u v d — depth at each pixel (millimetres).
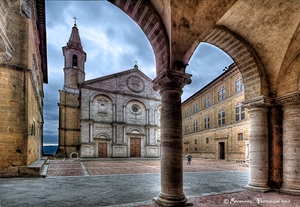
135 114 34500
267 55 7684
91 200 5793
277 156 7570
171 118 5723
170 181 5402
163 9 5562
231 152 25672
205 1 5324
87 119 29891
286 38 6918
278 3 5977
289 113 7367
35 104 14953
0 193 6551
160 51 6191
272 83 7934
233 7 6191
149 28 6289
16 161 9906
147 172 13102
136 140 33469
